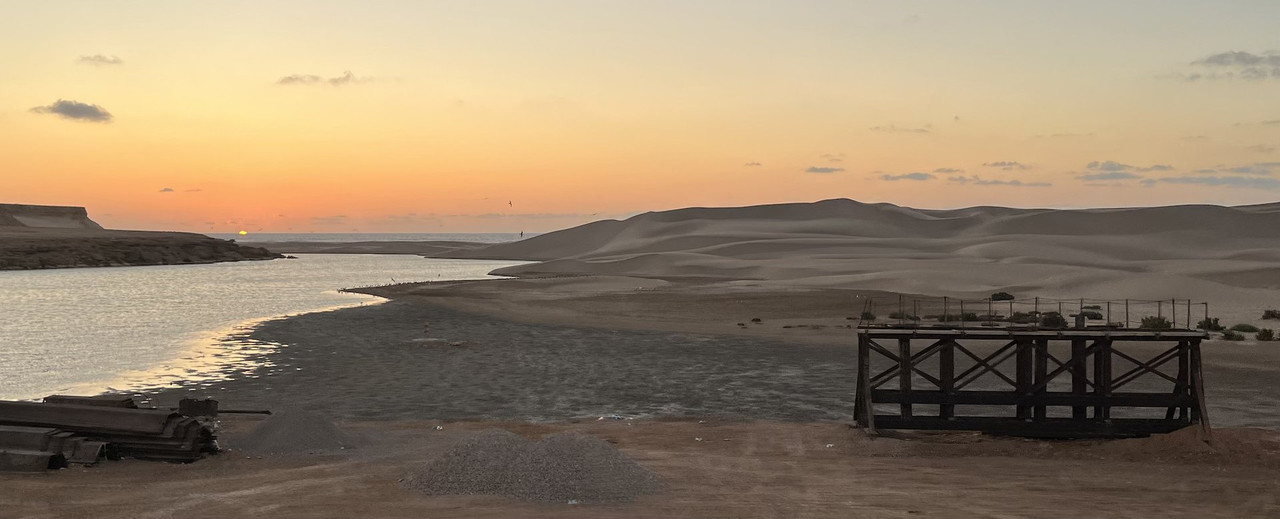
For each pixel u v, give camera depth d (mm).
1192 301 57500
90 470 16109
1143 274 70500
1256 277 79562
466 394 27375
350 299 66250
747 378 30281
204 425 17797
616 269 119500
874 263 108375
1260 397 25766
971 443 20000
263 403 25766
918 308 54250
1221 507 13570
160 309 59344
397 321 48188
